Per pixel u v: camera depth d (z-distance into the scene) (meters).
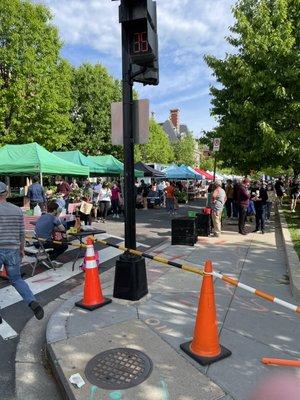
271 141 12.21
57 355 3.66
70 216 10.62
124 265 5.21
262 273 6.87
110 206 17.41
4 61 21.27
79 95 34.00
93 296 4.96
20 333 4.52
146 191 22.36
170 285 5.98
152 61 4.96
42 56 23.28
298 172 16.73
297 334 4.22
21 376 3.57
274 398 3.02
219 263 7.62
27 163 13.21
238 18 13.77
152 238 11.29
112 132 5.32
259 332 4.25
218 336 4.05
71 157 19.14
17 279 4.70
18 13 21.56
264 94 13.06
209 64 14.64
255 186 19.45
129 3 4.77
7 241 4.63
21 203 19.97
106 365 3.47
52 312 5.18
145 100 5.09
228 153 14.01
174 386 3.15
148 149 47.50
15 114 22.02
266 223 14.32
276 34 12.65
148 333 4.15
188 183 33.75
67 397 3.06
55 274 7.03
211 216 11.30
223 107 14.83
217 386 3.16
